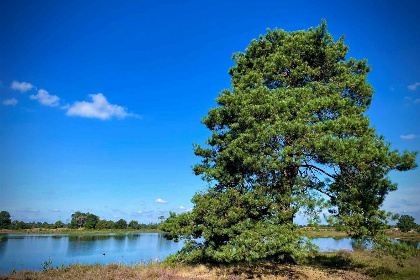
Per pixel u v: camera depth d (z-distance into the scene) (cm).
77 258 3225
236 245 1316
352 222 1260
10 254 3688
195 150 1850
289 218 1380
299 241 1242
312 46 1770
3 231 11494
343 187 1417
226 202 1448
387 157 1205
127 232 12544
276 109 1442
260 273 1444
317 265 1770
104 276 1374
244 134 1420
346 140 1263
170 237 1681
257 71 1792
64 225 14588
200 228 1519
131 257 3284
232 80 1953
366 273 1480
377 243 1316
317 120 1461
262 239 1275
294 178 1451
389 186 1302
